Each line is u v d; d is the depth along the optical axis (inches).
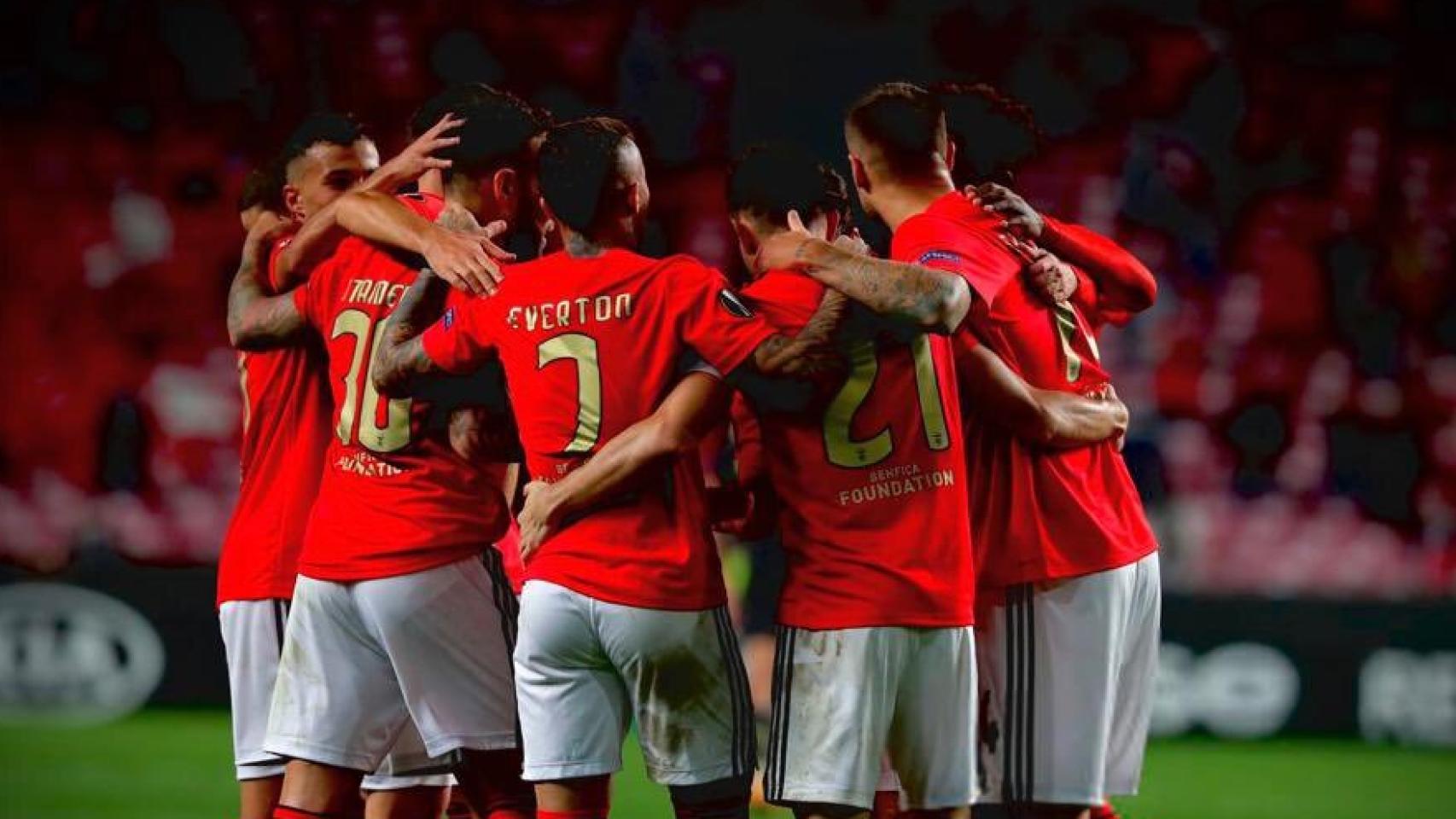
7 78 2197.3
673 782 622.5
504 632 676.7
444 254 637.3
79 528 1872.5
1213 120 2321.6
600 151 617.0
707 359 605.3
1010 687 660.1
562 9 2289.6
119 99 2217.0
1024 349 663.8
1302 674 1635.1
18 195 2129.7
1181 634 1635.1
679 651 613.3
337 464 681.6
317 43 2267.5
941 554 615.8
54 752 1400.1
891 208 663.1
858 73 2287.2
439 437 667.4
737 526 670.5
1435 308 2212.1
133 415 1967.3
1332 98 2338.8
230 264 2124.8
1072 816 663.8
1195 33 2345.0
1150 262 2226.9
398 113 2276.1
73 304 2065.7
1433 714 1633.9
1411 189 2297.0
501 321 625.3
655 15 2293.3
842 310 598.9
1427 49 2349.9
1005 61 2310.5
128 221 2130.9
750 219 635.5
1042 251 666.8
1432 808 1301.7
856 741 608.4
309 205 730.8
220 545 1881.2
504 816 688.4
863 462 612.7
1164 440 2058.3
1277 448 2066.9
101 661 1584.6
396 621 661.3
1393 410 2123.5
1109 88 2319.1
